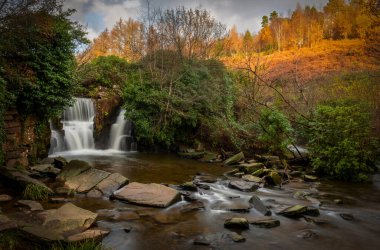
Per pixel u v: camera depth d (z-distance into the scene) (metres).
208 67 21.53
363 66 19.16
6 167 9.30
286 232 6.82
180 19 21.64
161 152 17.89
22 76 10.55
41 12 9.97
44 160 12.52
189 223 7.14
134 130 18.14
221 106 19.41
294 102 18.70
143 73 19.97
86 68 20.19
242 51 25.80
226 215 7.77
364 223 7.54
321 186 11.30
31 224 5.93
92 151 16.72
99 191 8.93
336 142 12.48
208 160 15.51
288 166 14.05
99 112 17.72
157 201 8.23
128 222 7.01
